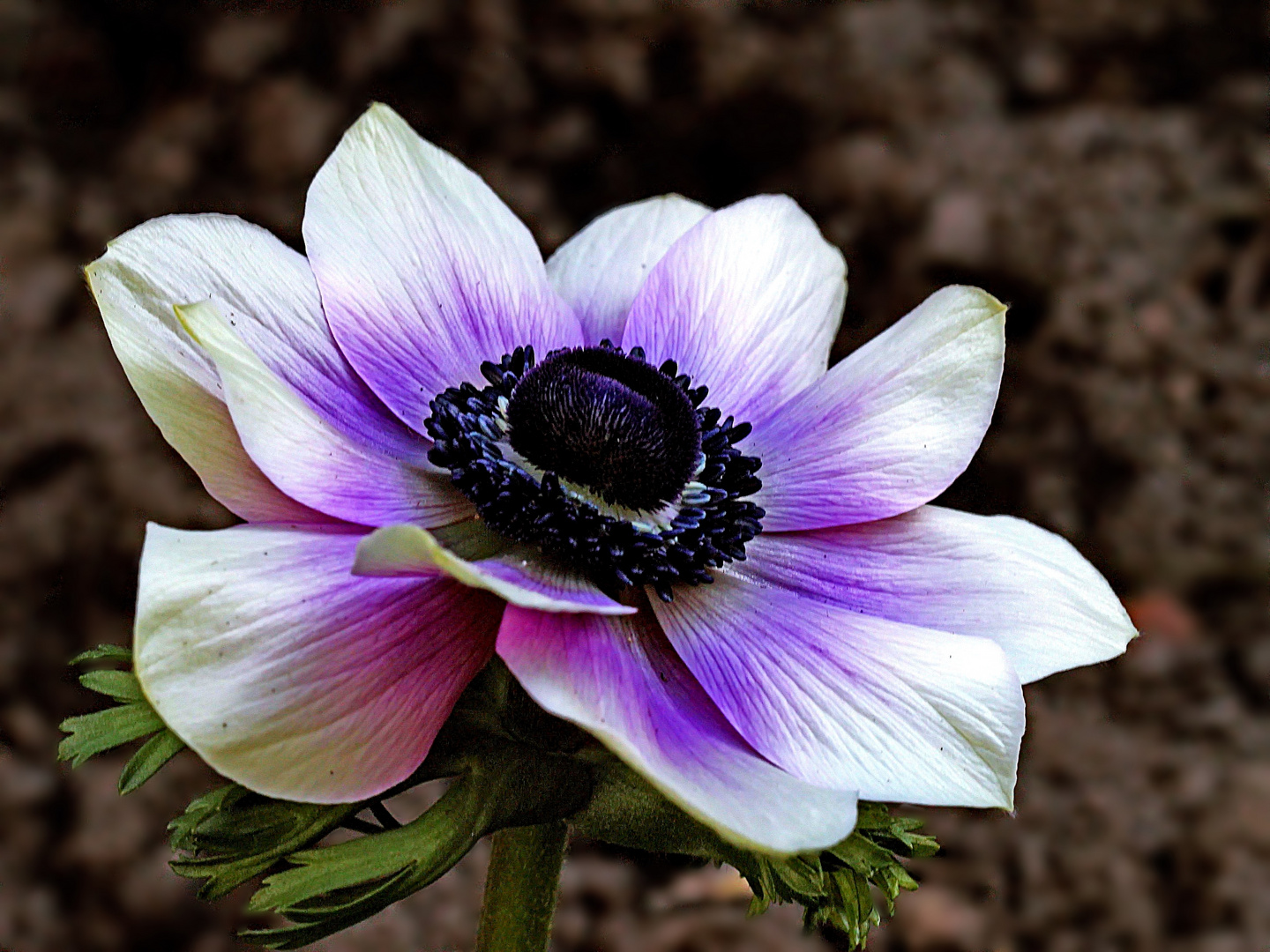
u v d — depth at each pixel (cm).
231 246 21
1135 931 35
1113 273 44
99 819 34
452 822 20
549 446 21
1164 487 42
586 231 25
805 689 20
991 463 43
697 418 22
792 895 20
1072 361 44
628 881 36
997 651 20
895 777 20
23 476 39
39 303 42
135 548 38
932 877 36
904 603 22
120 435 39
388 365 22
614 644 20
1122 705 39
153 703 19
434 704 20
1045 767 38
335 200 22
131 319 20
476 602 20
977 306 22
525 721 21
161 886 33
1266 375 43
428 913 34
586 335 24
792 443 23
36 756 35
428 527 21
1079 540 42
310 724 19
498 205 23
